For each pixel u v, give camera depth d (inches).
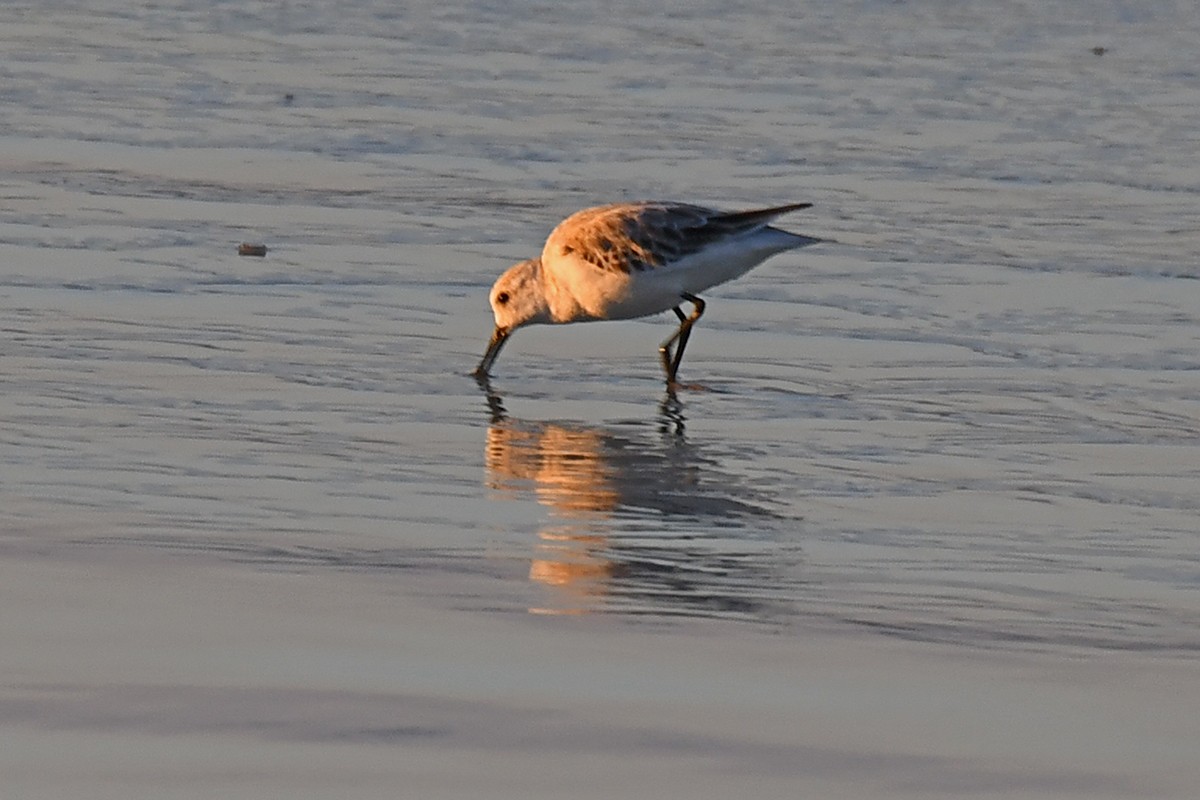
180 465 478.9
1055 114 975.0
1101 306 673.6
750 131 926.4
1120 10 1237.1
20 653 344.8
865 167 866.8
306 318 633.6
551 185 821.2
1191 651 371.6
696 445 524.7
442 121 926.4
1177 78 1062.4
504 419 545.0
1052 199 820.0
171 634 357.7
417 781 299.6
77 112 909.2
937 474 501.7
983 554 434.3
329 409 542.6
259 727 317.1
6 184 774.5
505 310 603.2
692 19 1194.0
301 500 455.2
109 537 416.8
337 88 987.9
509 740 315.9
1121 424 550.9
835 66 1075.3
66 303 629.0
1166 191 837.2
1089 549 440.1
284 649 352.8
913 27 1180.5
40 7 1156.5
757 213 603.2
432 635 364.2
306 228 740.0
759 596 397.7
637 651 360.5
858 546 438.0
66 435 499.2
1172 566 428.5
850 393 580.4
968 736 325.4
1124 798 304.2
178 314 626.8
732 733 322.7
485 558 416.5
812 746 319.0
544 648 359.9
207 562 402.9
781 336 639.1
